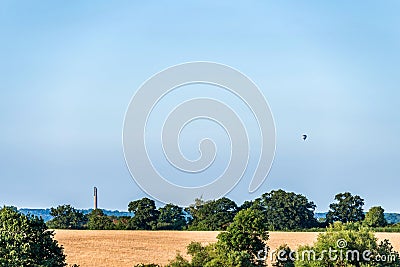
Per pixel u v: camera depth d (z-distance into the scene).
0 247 175.75
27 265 175.25
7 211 182.12
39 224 182.12
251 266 180.75
